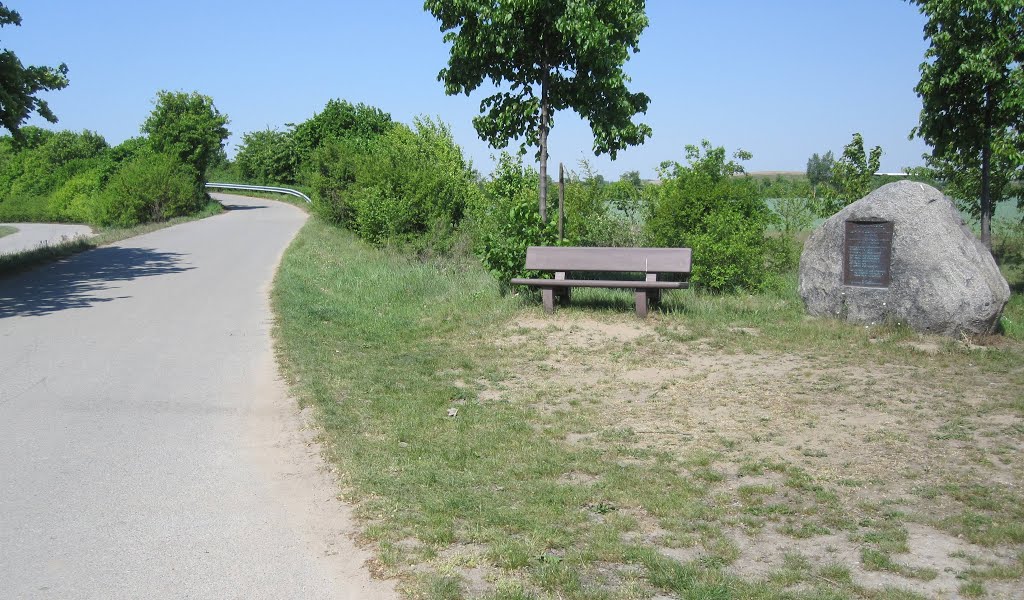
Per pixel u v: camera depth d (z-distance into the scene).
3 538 4.53
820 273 10.88
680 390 7.78
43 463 5.74
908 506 4.91
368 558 4.27
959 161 15.65
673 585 3.85
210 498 5.12
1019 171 16.95
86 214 49.47
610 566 4.09
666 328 10.34
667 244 14.37
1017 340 9.83
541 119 12.45
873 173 16.48
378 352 9.46
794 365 8.68
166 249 21.38
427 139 26.09
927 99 13.80
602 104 12.45
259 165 63.59
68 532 4.61
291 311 11.66
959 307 9.58
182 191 36.53
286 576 4.09
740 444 6.13
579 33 11.27
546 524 4.60
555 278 11.30
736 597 3.74
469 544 4.38
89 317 11.60
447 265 16.22
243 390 7.77
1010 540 4.39
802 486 5.21
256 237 25.06
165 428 6.57
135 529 4.66
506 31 11.69
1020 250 19.62
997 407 7.01
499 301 11.97
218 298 13.38
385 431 6.50
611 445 6.18
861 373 8.31
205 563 4.23
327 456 5.90
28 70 16.77
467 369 8.74
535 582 3.89
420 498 5.04
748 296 12.73
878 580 3.94
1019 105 12.73
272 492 5.23
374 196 20.67
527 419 6.90
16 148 17.77
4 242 34.06
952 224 9.95
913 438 6.20
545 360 9.12
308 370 8.39
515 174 16.11
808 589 3.83
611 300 11.91
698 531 4.58
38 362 8.83
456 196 20.55
